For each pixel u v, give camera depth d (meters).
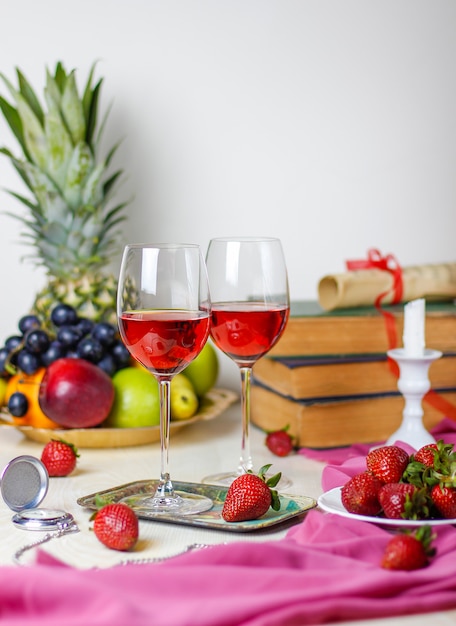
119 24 1.56
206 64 1.58
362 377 1.33
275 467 1.24
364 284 1.40
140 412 1.32
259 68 1.59
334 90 1.62
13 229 1.57
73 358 1.30
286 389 1.33
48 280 1.46
